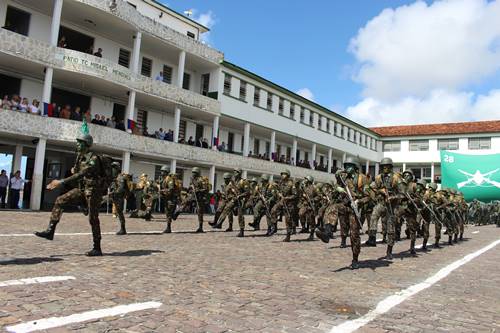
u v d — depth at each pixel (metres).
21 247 9.04
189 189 15.84
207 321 4.87
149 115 30.53
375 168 59.56
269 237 15.23
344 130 51.22
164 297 5.76
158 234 13.95
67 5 23.00
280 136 42.19
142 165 29.86
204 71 33.84
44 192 27.02
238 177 15.62
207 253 10.20
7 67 22.50
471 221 36.94
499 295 7.32
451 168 42.34
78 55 22.69
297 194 14.54
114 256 8.77
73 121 22.05
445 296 6.97
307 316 5.32
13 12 23.08
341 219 9.45
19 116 20.48
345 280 7.82
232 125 37.31
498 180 40.25
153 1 29.53
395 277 8.45
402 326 5.12
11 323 4.36
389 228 11.30
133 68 26.06
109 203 21.55
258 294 6.30
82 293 5.68
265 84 37.91
